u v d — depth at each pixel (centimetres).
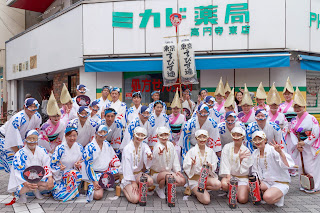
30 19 1597
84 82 907
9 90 1502
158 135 440
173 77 745
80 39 895
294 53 809
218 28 816
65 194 427
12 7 1531
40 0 1352
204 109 464
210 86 856
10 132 445
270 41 799
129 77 901
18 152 407
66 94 565
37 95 1502
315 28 849
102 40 875
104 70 839
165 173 438
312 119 477
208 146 498
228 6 810
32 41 1185
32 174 389
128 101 903
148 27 852
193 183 435
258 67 769
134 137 434
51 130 487
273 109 549
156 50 851
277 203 401
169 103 888
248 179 433
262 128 466
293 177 583
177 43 737
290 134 510
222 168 436
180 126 562
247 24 805
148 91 898
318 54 867
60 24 992
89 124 499
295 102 484
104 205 410
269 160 415
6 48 1462
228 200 434
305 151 483
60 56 998
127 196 426
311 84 896
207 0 822
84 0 881
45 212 382
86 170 439
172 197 402
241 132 422
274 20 797
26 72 1254
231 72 846
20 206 404
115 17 864
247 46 808
